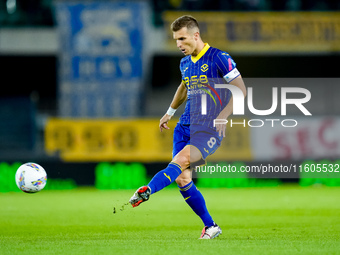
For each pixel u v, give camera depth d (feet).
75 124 228.02
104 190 205.36
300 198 151.94
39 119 261.85
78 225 87.25
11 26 252.62
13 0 266.98
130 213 109.40
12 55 259.19
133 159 226.99
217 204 132.98
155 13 274.57
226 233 73.67
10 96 274.77
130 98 252.01
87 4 249.34
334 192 178.09
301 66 278.05
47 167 229.04
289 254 52.49
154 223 89.92
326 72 277.44
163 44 254.27
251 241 63.31
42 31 251.19
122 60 250.98
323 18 264.52
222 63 64.18
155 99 273.75
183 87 69.67
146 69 252.42
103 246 59.26
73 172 230.89
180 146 65.92
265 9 279.49
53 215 105.70
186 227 83.61
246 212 110.73
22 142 257.14
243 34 260.21
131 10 250.78
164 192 185.06
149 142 228.84
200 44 65.26
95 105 250.37
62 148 227.20
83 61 249.75
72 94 249.75
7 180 212.64
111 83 250.98
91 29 249.96
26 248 58.49
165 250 55.16
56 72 272.92
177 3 276.41
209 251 54.29
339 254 52.54
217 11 275.59
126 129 228.43
